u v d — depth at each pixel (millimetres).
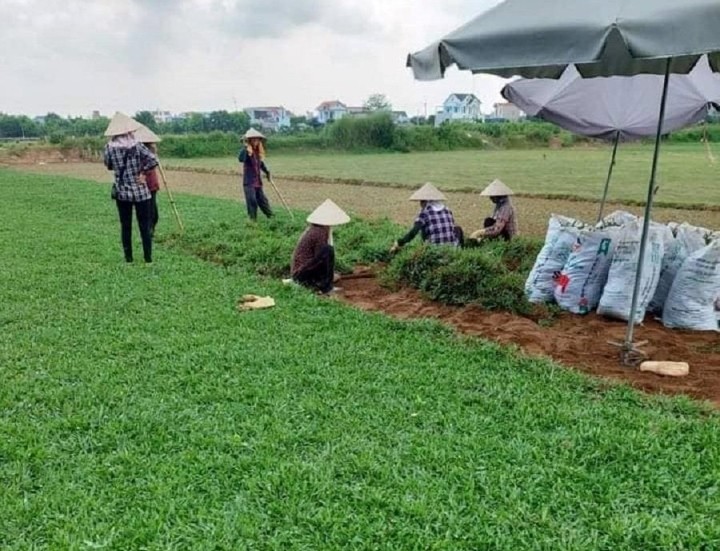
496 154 49094
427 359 5141
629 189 22859
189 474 3453
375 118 54625
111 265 8719
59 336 5746
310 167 36375
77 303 6828
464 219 15531
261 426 3973
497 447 3689
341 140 53844
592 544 2850
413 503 3133
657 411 4141
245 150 12359
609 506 3133
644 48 3572
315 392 4496
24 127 70750
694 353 5277
